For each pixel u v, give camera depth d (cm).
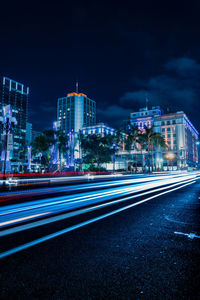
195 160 13850
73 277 267
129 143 7162
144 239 419
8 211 719
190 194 1211
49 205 840
